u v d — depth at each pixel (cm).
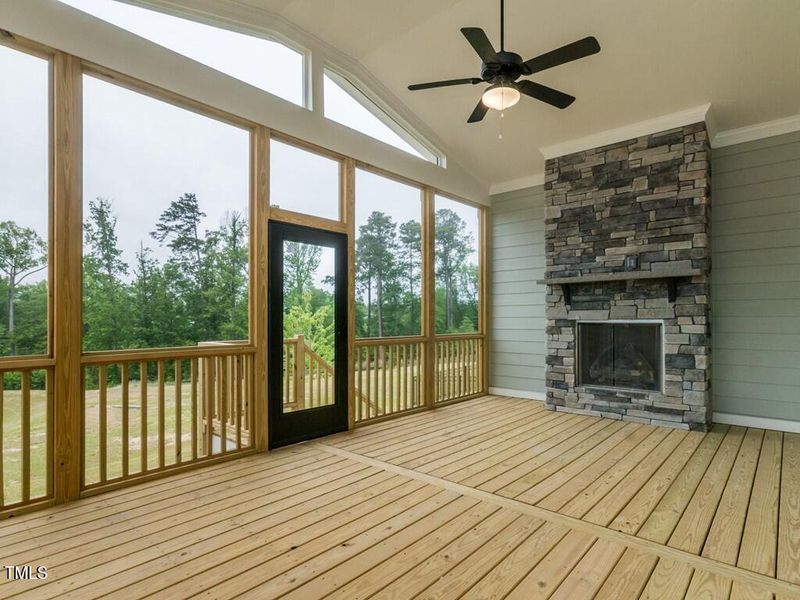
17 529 243
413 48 441
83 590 191
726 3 345
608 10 367
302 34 417
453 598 186
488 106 347
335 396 446
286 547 226
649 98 447
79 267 289
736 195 470
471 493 294
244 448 376
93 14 298
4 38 262
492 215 658
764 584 194
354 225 470
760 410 453
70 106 285
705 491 294
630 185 486
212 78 352
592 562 212
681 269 436
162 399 326
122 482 302
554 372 543
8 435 289
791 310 440
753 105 432
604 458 363
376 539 234
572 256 528
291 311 414
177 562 212
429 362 558
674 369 457
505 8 379
